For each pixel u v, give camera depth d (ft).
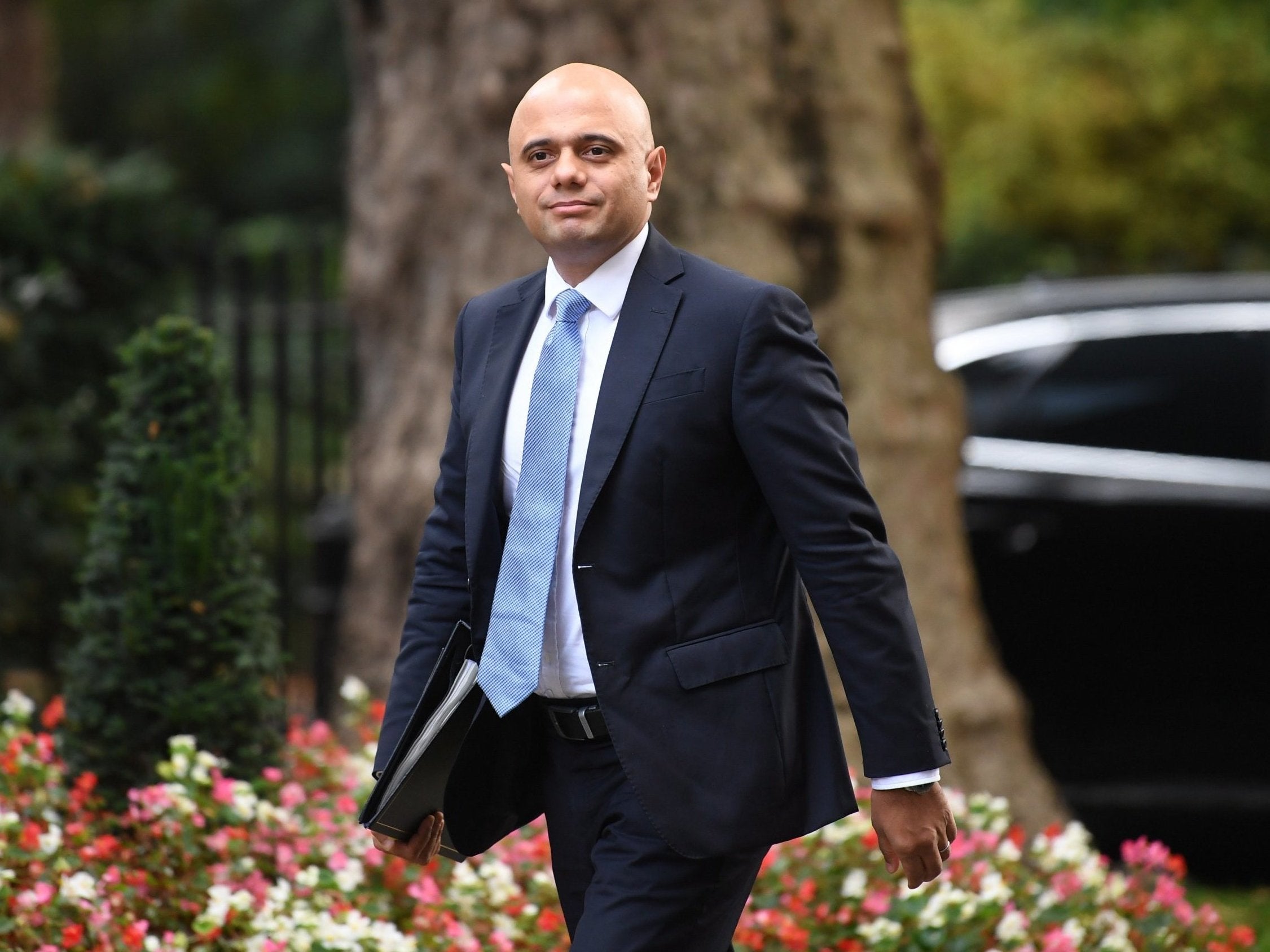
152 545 48.32
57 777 48.21
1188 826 75.77
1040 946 45.21
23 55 142.61
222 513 49.03
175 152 252.42
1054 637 72.54
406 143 66.85
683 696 31.27
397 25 67.36
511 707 31.96
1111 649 72.13
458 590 35.37
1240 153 168.35
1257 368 73.67
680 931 31.73
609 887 31.86
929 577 63.77
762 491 31.73
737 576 31.89
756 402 31.01
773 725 31.63
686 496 31.40
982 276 158.51
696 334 31.58
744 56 63.31
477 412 33.83
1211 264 169.99
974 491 73.31
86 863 43.52
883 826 30.94
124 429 49.21
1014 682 72.90
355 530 69.15
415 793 33.96
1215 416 73.31
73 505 83.92
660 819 31.01
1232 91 170.91
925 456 64.59
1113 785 72.59
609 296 32.37
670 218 62.64
